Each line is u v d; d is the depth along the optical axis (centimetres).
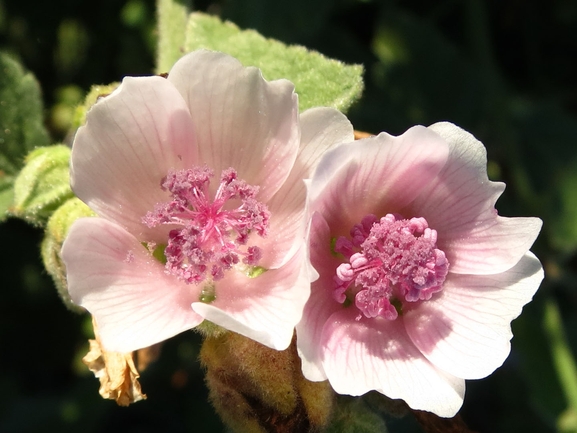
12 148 11
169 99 7
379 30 14
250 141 7
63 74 14
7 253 14
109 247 7
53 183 9
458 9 15
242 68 7
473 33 14
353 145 7
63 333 14
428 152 7
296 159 7
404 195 8
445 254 8
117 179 7
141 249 7
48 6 14
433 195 8
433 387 7
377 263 7
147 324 7
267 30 12
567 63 15
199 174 7
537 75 15
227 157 8
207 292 7
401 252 7
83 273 7
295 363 7
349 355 7
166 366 14
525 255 7
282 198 8
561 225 13
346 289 8
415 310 8
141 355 9
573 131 14
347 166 7
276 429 7
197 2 13
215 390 8
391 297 8
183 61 7
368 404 8
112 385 8
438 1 14
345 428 8
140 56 14
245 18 12
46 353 14
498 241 7
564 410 12
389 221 7
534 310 13
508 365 14
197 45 9
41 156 9
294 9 12
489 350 7
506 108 14
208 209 7
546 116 14
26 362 14
